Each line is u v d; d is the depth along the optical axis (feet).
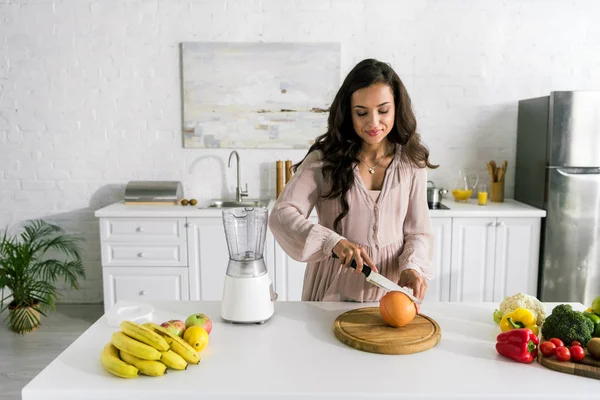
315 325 4.99
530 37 12.53
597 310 4.55
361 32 12.55
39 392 3.76
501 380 3.91
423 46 12.59
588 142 10.77
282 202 5.66
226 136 12.85
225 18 12.51
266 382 3.85
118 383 3.84
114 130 12.89
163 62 12.66
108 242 11.42
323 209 5.91
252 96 12.70
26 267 11.27
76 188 13.06
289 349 4.44
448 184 13.07
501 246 11.33
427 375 3.98
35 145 12.89
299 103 12.71
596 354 4.08
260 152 12.94
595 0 12.38
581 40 12.50
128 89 12.75
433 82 12.71
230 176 13.05
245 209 5.10
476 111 12.79
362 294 5.73
